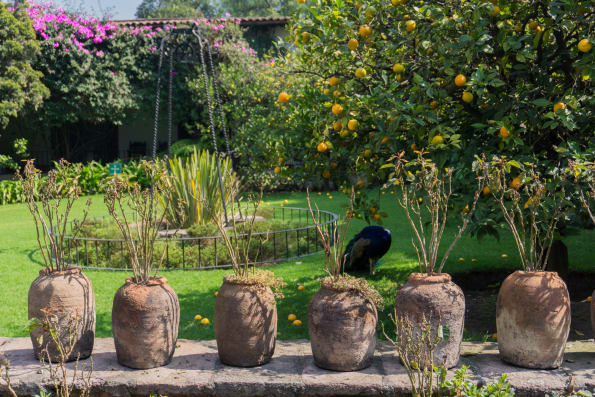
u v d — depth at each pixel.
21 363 3.18
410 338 2.57
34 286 3.15
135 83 19.47
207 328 4.45
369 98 3.78
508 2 3.75
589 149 3.30
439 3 3.90
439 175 3.73
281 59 5.04
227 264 6.92
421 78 3.60
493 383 2.68
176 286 5.88
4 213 13.29
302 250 7.70
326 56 4.36
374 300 3.11
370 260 6.26
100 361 3.21
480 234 3.68
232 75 16.86
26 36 16.62
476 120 4.25
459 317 2.96
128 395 2.91
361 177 4.64
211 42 18.16
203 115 18.03
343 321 2.96
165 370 3.07
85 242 6.78
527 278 3.00
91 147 22.23
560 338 2.94
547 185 3.38
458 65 3.77
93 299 3.32
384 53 4.30
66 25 17.97
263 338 3.12
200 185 8.19
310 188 16.48
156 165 3.57
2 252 8.02
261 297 3.12
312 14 4.17
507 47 3.50
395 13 3.88
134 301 3.04
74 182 3.43
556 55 4.08
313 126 4.54
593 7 3.70
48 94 17.16
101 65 18.39
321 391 2.85
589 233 8.25
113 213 3.31
